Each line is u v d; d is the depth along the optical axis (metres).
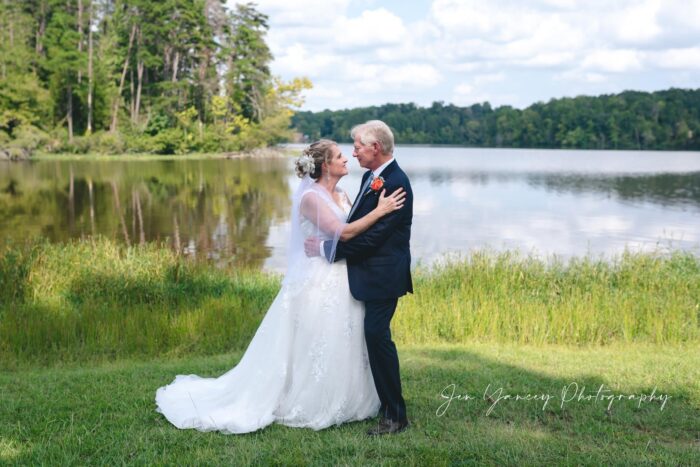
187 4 71.25
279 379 4.18
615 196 32.56
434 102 168.88
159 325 7.57
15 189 30.84
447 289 9.55
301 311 4.18
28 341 7.11
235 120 74.94
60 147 60.59
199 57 73.06
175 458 3.64
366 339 4.05
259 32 78.62
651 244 17.97
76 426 4.08
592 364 5.88
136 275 9.79
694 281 9.84
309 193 4.16
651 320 7.73
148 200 27.36
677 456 3.70
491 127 152.75
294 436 3.96
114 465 3.57
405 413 4.11
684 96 129.38
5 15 67.75
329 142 4.30
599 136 134.12
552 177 47.34
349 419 4.21
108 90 67.38
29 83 59.56
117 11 71.38
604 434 4.08
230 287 9.81
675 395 4.84
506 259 10.82
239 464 3.55
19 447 3.77
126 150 64.62
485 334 7.70
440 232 19.66
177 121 71.81
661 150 128.88
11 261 9.86
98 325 7.54
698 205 28.31
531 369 5.64
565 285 9.80
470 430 4.07
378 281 4.01
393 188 4.02
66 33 64.69
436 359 6.05
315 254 4.17
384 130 4.05
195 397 4.41
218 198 28.59
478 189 36.62
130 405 4.53
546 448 3.78
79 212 23.25
